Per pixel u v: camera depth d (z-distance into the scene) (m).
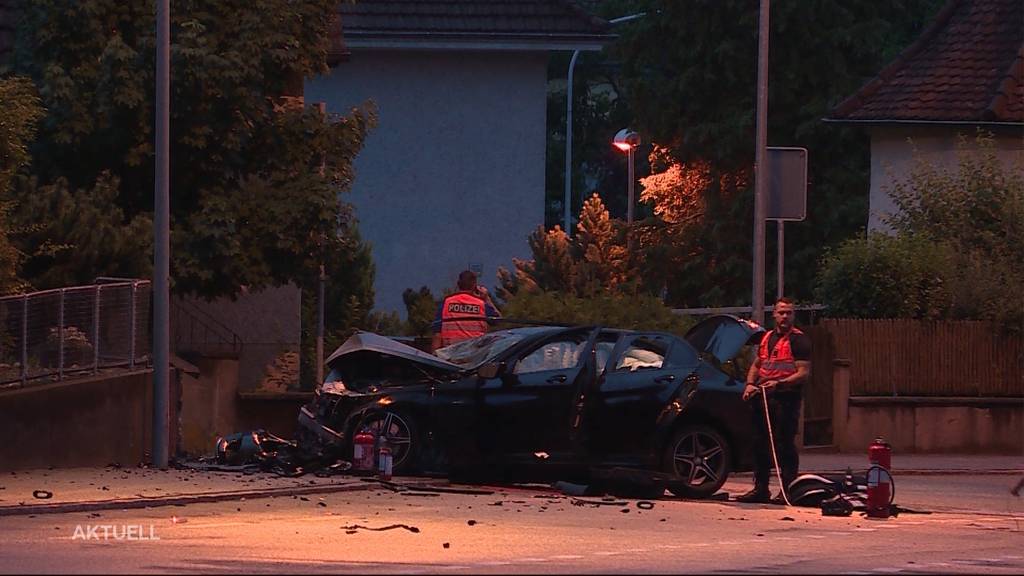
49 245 70.94
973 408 86.00
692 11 146.88
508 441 57.97
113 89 77.12
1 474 57.66
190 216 78.25
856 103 115.00
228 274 78.06
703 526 47.47
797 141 145.25
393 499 52.72
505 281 105.25
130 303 65.94
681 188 152.62
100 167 80.00
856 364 85.19
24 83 76.19
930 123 111.06
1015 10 117.75
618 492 56.88
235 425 74.25
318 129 81.94
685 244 147.50
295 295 95.69
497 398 58.03
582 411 57.94
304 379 104.94
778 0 142.38
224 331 95.00
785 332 57.50
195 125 78.50
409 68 134.75
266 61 80.12
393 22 132.12
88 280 72.12
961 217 93.12
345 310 115.31
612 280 103.88
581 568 36.06
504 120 135.50
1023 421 86.38
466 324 68.25
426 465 58.34
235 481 55.53
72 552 37.44
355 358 60.31
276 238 79.31
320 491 54.03
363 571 34.56
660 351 59.44
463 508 50.47
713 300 143.00
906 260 87.31
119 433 63.84
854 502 55.03
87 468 61.47
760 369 57.41
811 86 145.50
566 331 59.28
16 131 68.50
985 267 88.38
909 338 85.94
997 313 86.56
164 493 50.84
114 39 77.50
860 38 144.00
